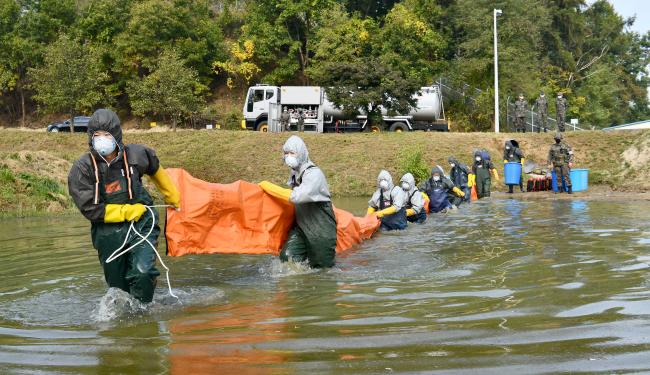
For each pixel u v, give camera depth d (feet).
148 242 22.53
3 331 18.75
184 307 21.72
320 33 178.50
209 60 193.98
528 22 171.01
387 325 18.13
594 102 218.79
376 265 30.17
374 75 131.44
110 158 22.18
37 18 193.16
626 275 25.02
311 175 29.48
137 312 21.11
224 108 191.31
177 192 24.81
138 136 128.77
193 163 116.16
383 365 14.32
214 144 123.34
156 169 23.70
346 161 111.45
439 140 117.39
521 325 17.66
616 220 46.96
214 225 27.99
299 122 140.56
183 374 14.07
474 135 119.44
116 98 197.06
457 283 24.67
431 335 16.85
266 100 148.77
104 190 22.08
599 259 29.17
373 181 104.32
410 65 172.55
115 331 18.52
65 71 151.74
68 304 22.49
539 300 20.90
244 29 191.72
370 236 41.55
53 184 78.33
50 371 14.65
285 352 15.62
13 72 197.36
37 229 50.42
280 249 30.09
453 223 48.55
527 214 54.29
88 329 18.89
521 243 35.81
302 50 192.95
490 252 32.78
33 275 28.53
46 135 136.15
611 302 20.25
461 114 169.27
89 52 160.56
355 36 174.19
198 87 184.55
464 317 18.84
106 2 190.19
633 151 103.14
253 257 33.76
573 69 218.38
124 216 22.00
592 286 23.00
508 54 164.04
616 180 95.86
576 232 40.01
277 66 193.06
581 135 112.88
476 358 14.67
